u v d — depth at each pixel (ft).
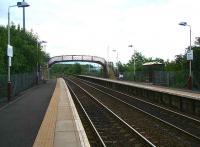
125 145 53.16
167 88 144.66
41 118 69.77
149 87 151.53
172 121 78.07
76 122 63.77
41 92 147.74
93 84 273.33
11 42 168.25
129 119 80.89
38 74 222.69
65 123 62.64
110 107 106.83
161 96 122.93
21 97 121.90
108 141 55.98
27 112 79.41
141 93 152.76
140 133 62.39
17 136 51.24
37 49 203.41
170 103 113.50
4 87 112.57
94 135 60.90
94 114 90.02
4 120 67.15
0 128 58.13
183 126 71.36
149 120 79.05
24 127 59.06
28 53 181.68
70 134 52.01
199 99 89.56
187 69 186.19
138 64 354.54
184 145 52.60
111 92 179.93
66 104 97.35
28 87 180.75
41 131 54.65
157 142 54.70
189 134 58.29
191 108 96.22
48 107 89.61
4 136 51.29
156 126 70.54
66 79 374.02
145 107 107.86
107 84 246.68
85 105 112.57
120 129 67.31
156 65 216.74
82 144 45.06
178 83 173.17
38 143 45.68
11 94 113.50
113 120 79.30
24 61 174.81
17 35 184.14
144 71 237.45
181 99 103.60
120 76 301.63
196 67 179.83
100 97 145.07
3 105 94.94
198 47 184.75
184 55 203.72
